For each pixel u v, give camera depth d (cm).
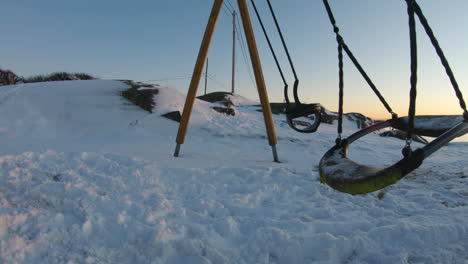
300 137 1028
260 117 1533
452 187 466
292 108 290
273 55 330
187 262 237
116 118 998
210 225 300
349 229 299
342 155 197
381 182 144
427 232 277
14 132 812
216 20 586
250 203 376
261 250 260
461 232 285
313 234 286
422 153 146
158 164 501
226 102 1529
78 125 930
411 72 144
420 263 241
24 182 358
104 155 507
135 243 255
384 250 261
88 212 299
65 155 472
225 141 912
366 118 1850
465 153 894
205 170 484
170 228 283
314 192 426
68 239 254
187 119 617
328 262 244
